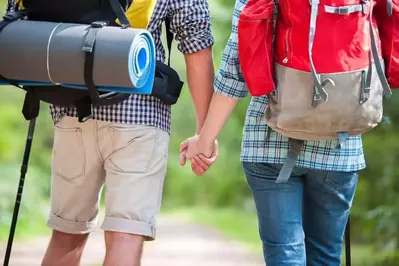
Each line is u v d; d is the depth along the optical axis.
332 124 7.30
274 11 7.40
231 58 7.73
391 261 15.77
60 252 8.43
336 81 7.20
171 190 42.31
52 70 7.06
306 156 7.86
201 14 7.98
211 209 40.94
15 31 7.13
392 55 7.64
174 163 41.38
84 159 7.93
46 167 33.84
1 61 7.15
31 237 21.25
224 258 21.83
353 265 16.12
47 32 7.07
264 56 7.34
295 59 7.24
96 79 7.01
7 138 31.77
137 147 7.73
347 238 8.57
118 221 7.69
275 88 7.39
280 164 7.86
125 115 7.70
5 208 22.75
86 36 6.99
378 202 17.19
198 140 8.09
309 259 8.41
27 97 7.68
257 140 7.93
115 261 7.62
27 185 25.86
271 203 7.93
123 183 7.73
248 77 7.38
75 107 7.55
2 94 34.12
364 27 7.27
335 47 7.15
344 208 8.18
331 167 7.89
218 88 7.82
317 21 7.15
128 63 6.91
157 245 24.62
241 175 40.47
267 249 8.02
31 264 16.95
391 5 7.54
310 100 7.25
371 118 7.38
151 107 7.79
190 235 28.19
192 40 8.02
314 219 8.29
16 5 7.61
